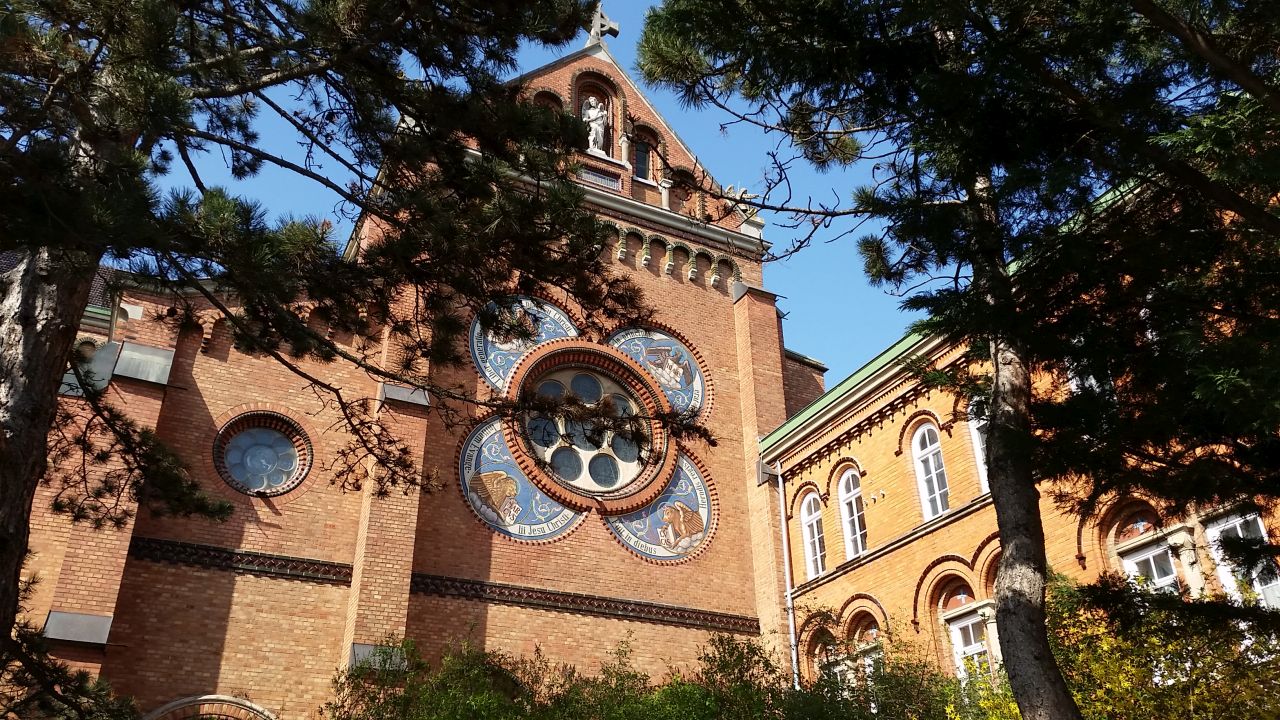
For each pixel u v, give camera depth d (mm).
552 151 11664
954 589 20234
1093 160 9219
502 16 11195
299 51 10758
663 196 30234
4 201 8258
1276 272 8984
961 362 19344
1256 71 8734
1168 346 8977
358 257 11297
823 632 22922
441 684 16062
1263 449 9344
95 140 9688
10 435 9000
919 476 21891
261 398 21828
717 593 24828
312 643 19984
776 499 25859
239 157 11414
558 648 22141
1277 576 10086
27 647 11219
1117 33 8789
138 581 18984
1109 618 10695
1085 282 9586
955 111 9484
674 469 25859
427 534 21891
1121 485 10055
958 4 8797
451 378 24078
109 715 11844
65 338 9797
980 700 14992
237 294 10844
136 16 8906
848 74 10195
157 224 8836
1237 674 11648
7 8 9008
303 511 21094
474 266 11172
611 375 26531
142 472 12766
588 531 23969
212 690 18797
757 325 28594
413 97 11148
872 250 11633
